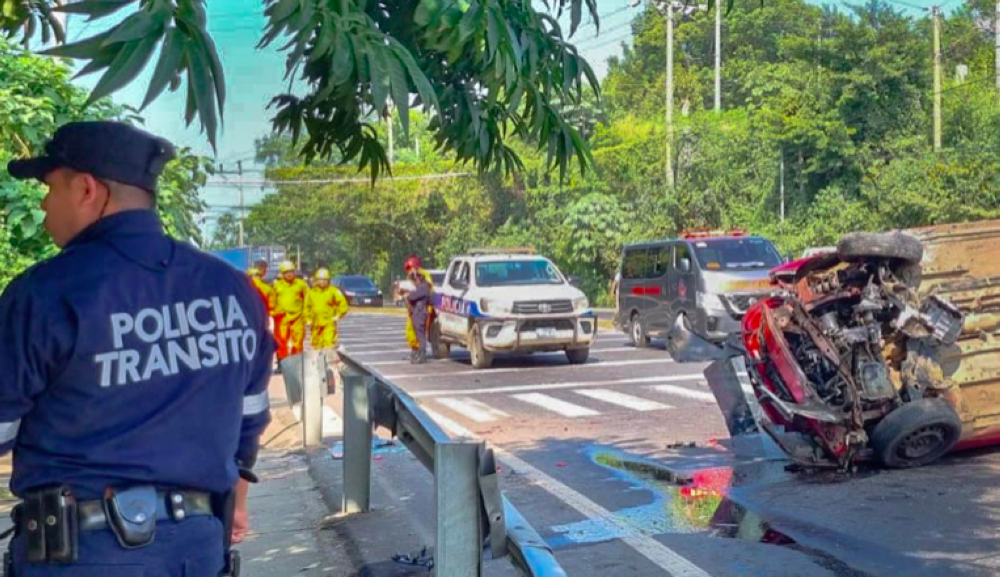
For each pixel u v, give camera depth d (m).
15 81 7.54
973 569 5.66
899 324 7.96
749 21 53.91
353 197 46.06
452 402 13.80
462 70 3.64
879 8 38.16
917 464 8.15
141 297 2.41
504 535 3.10
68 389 2.32
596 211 38.53
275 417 11.91
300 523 6.73
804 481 7.93
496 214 45.97
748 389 8.99
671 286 19.42
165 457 2.39
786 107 36.78
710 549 6.27
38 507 2.33
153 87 2.11
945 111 37.16
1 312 2.33
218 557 2.51
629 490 7.94
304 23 2.56
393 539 6.18
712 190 36.00
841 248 7.96
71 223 2.47
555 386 15.09
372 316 40.44
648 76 56.66
